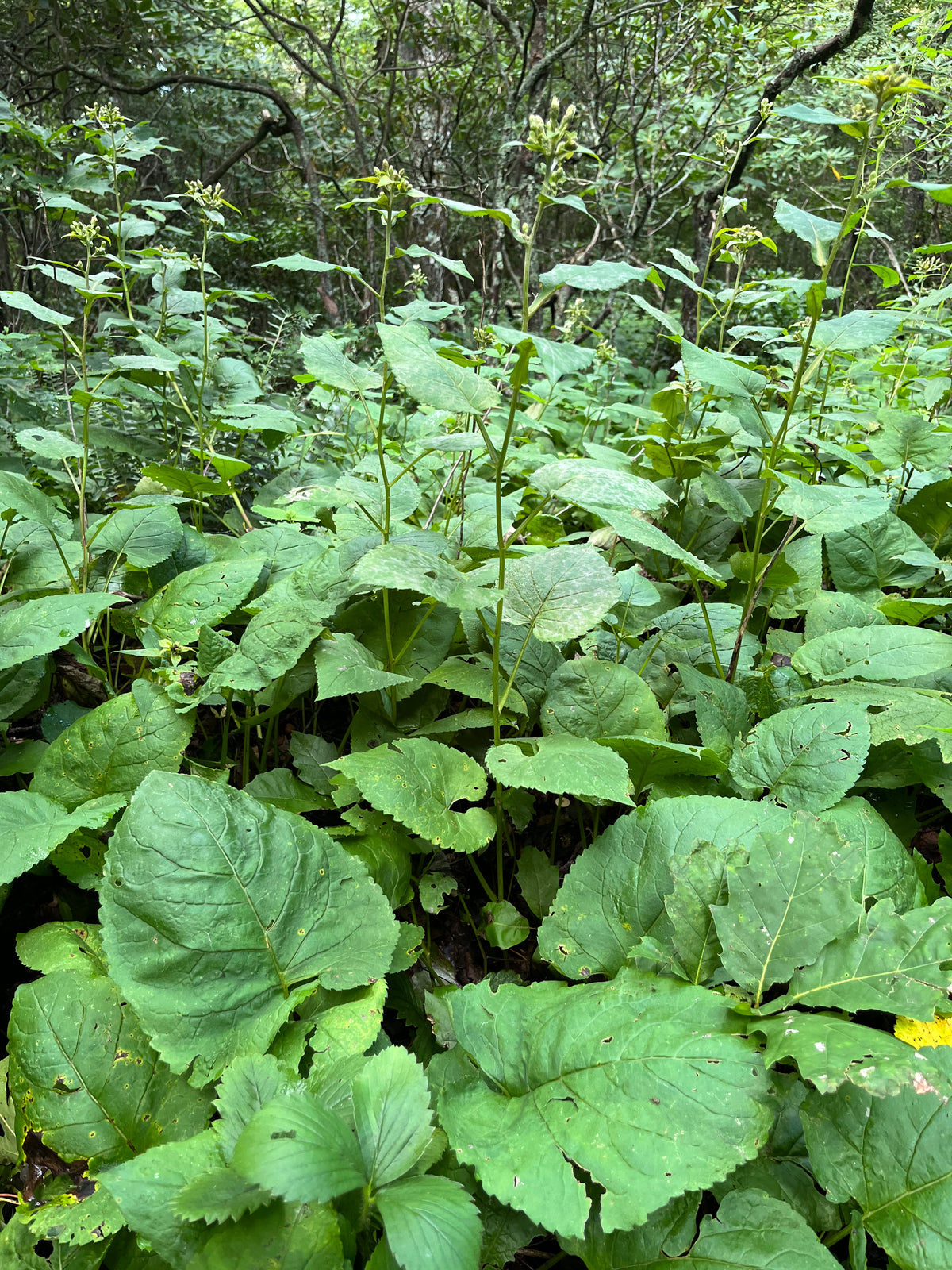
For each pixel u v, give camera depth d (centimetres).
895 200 900
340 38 1040
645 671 245
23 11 756
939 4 511
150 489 314
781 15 662
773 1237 120
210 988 146
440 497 287
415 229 807
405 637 234
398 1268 109
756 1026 134
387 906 164
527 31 763
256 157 1184
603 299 837
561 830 230
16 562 250
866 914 145
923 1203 118
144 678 227
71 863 184
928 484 283
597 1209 130
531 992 158
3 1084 151
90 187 390
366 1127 120
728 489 258
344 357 215
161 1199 117
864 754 185
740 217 1101
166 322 374
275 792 206
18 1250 130
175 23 831
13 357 389
